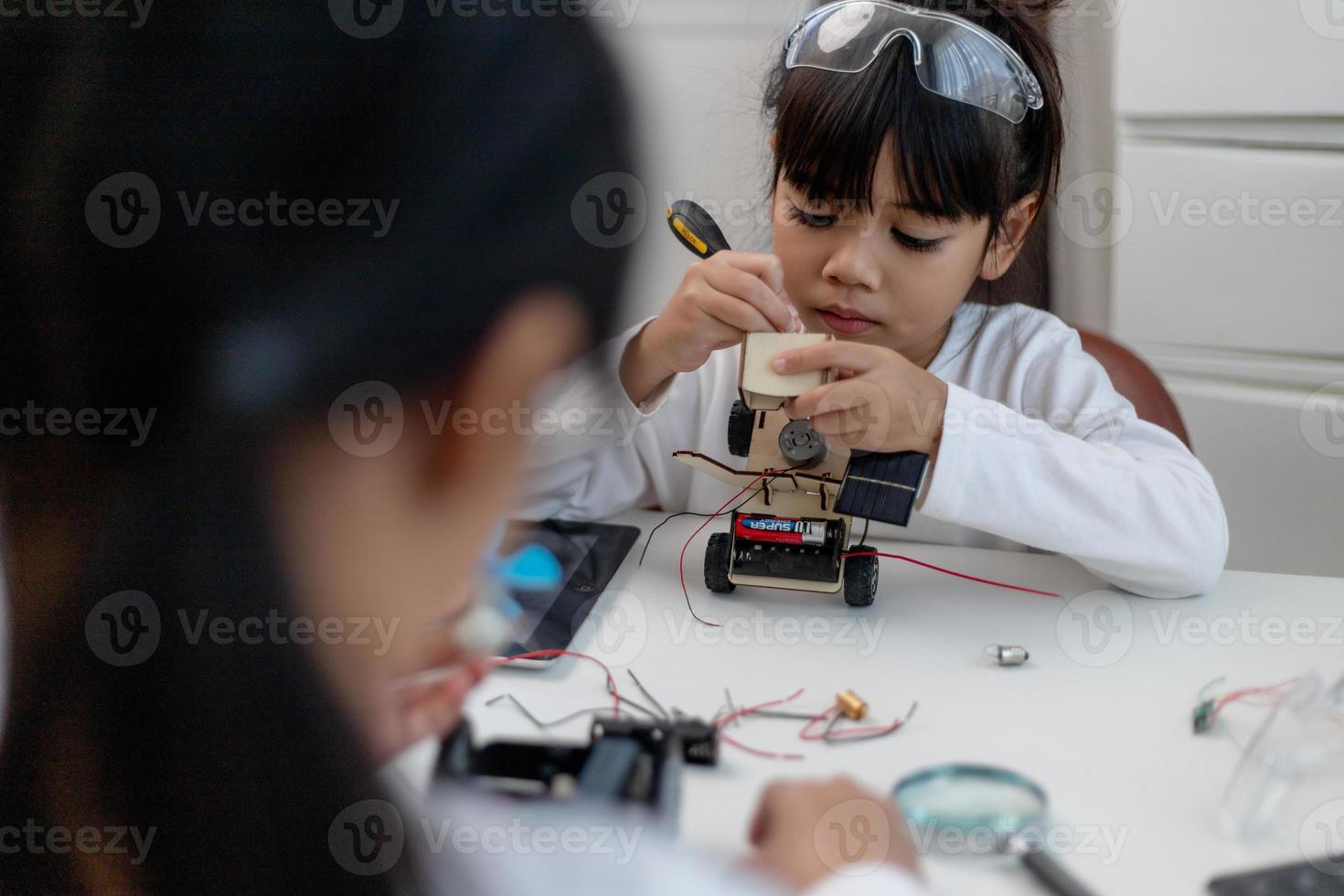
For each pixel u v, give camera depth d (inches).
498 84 9.9
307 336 10.0
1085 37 76.3
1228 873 22.4
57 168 9.7
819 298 42.3
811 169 39.8
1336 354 73.8
